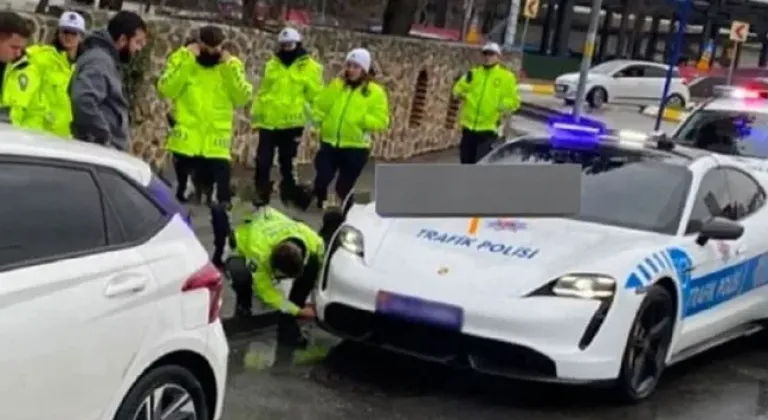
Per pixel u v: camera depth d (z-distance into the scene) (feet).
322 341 24.02
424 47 56.54
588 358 20.35
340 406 20.21
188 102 27.66
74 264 13.44
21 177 13.41
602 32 150.30
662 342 22.38
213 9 57.11
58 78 22.79
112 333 13.70
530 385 22.35
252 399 19.97
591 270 20.86
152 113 38.24
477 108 43.68
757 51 172.24
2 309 12.44
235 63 27.78
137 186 15.02
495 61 43.65
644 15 151.33
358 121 34.47
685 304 22.88
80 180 14.10
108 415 13.87
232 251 26.58
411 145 56.75
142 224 14.83
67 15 23.38
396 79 53.83
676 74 116.47
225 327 23.56
